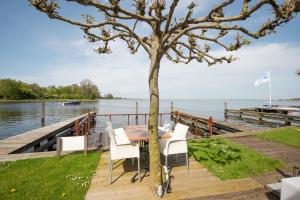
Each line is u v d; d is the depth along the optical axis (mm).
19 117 32156
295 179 3094
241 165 5789
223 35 4832
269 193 4152
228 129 14055
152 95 4254
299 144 8258
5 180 4797
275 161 6102
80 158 6320
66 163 5906
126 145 4930
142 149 6684
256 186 4512
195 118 17734
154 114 4258
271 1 2967
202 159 6254
